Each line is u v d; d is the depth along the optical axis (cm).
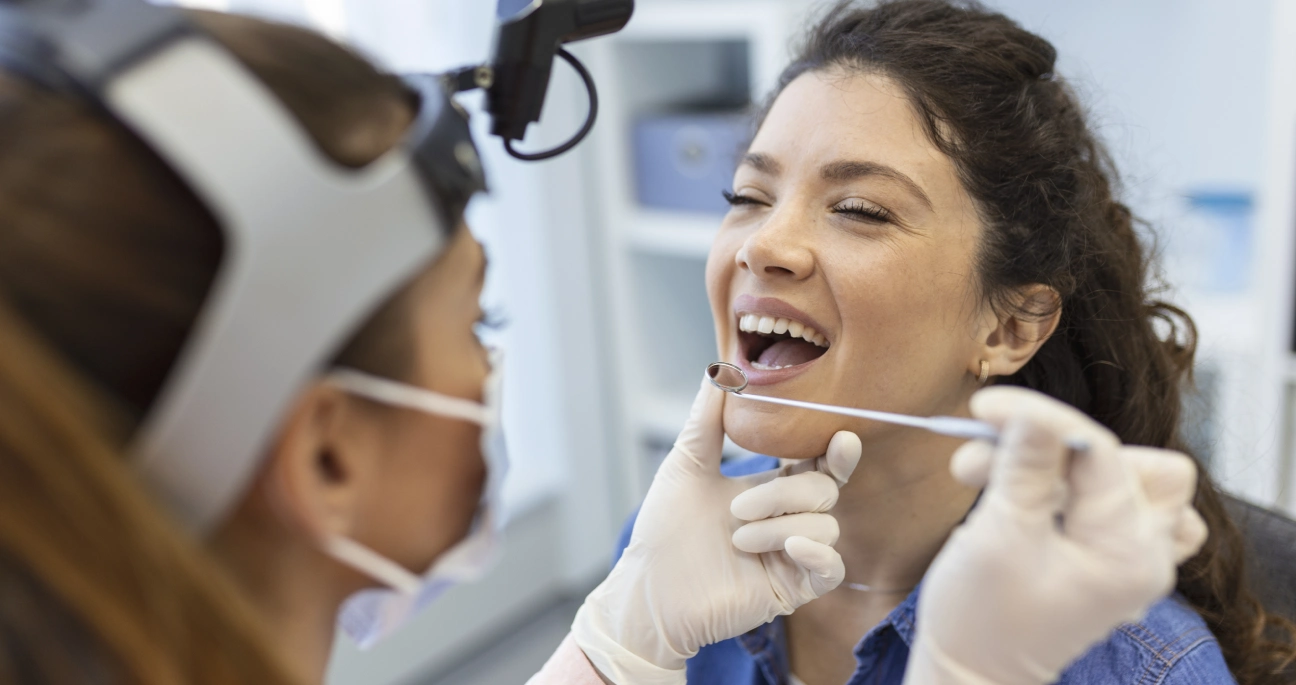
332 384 54
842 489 100
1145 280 113
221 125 47
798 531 90
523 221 242
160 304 48
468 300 62
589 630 96
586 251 253
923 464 98
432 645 242
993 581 59
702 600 93
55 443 43
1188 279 198
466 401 62
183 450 48
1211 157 213
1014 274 95
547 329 250
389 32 208
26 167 47
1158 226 147
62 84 48
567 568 270
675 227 235
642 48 239
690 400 256
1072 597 57
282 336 49
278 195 48
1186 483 58
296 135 49
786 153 96
